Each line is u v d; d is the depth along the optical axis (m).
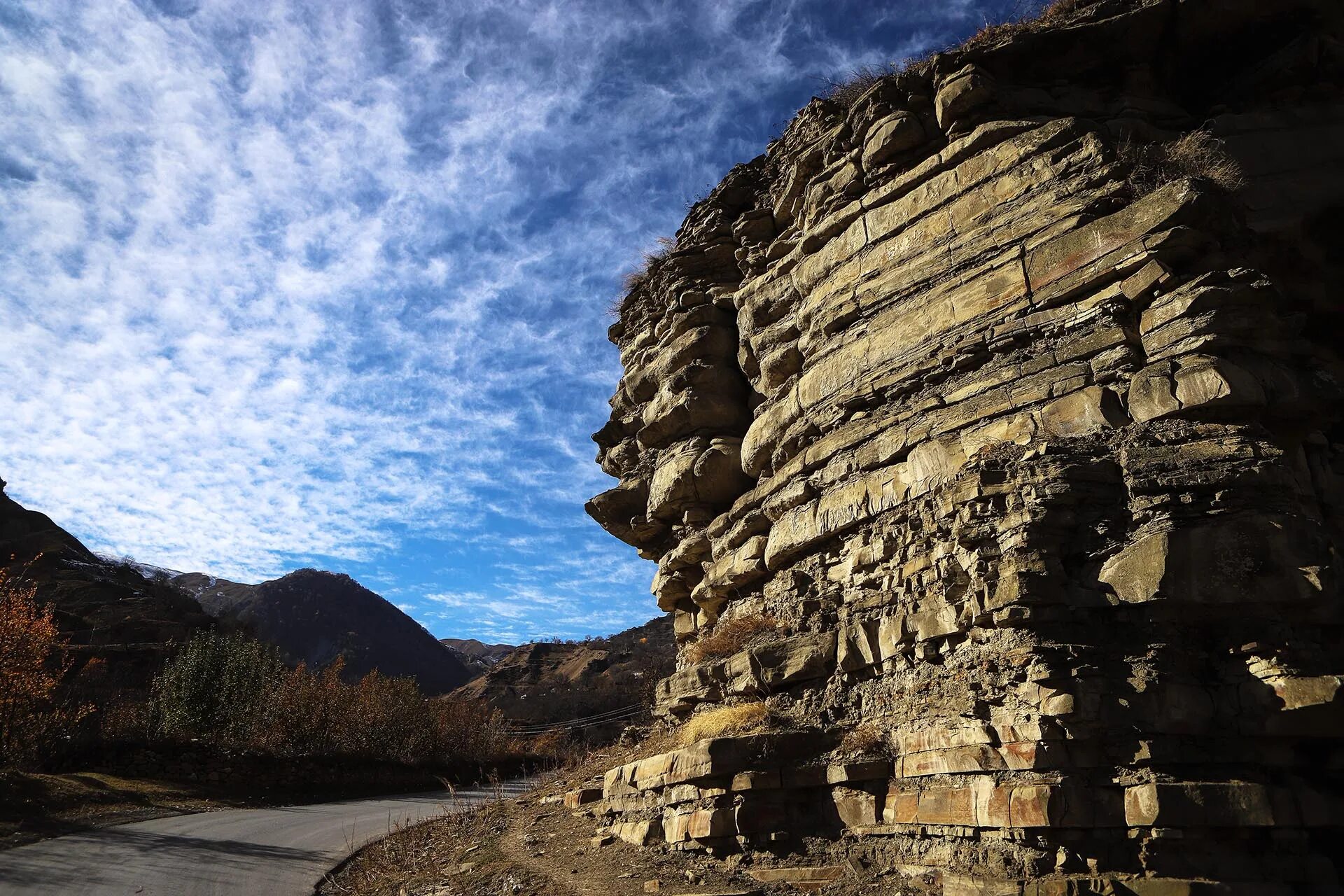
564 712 59.59
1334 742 7.51
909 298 11.77
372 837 16.14
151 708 27.36
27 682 21.67
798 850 9.17
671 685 13.62
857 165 13.25
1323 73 11.24
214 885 12.04
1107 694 7.57
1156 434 8.56
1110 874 6.99
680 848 9.98
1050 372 9.58
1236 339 8.55
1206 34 11.57
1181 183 9.14
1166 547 7.86
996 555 8.75
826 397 12.53
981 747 8.06
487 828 14.40
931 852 8.18
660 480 16.50
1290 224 10.13
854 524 11.22
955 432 10.23
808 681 10.98
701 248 17.47
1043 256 10.16
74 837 15.40
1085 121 10.79
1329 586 7.53
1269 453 8.03
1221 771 7.39
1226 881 6.78
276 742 28.31
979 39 12.37
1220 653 7.82
